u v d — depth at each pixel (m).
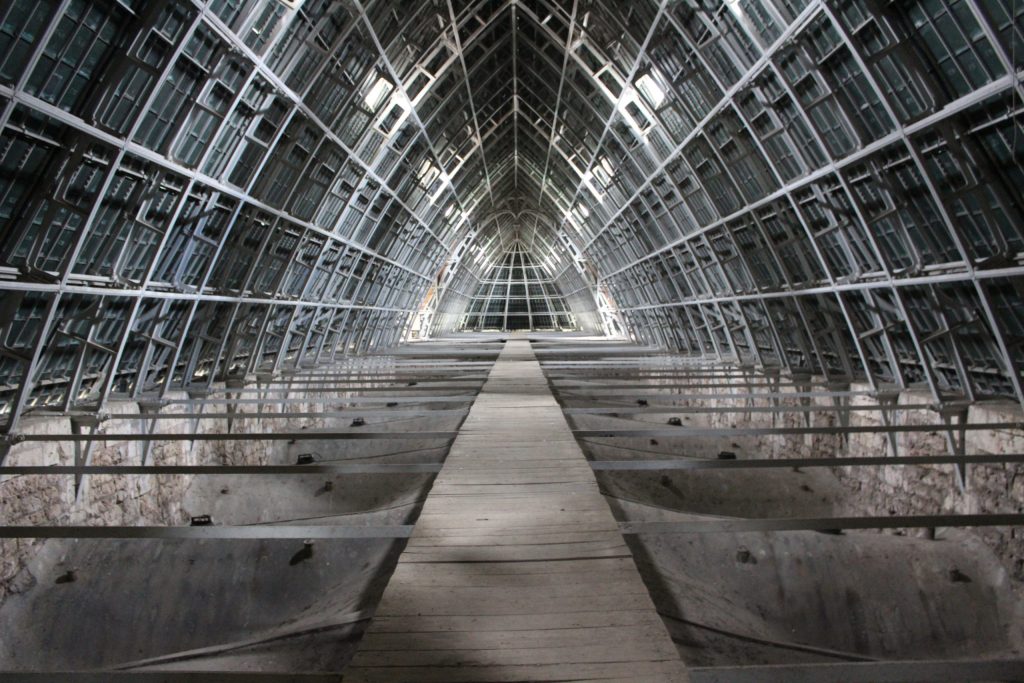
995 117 7.04
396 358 24.92
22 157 7.12
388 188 18.06
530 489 6.79
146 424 10.98
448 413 11.30
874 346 12.84
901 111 8.00
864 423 12.20
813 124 9.61
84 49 7.02
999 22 6.42
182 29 7.80
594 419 15.12
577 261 39.72
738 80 11.30
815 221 12.05
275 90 10.33
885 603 7.82
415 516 8.02
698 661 4.78
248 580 8.29
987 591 8.15
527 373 19.08
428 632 3.91
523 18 16.42
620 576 4.68
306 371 18.16
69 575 8.43
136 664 6.27
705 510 11.59
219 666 5.32
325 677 3.41
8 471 6.39
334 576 8.12
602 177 21.59
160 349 12.14
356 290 21.30
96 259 8.97
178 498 11.81
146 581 8.40
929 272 9.36
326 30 11.01
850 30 7.91
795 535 8.59
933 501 10.23
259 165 11.24
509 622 4.03
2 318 7.68
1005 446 8.69
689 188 15.71
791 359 16.61
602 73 15.85
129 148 8.02
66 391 9.47
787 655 5.53
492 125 22.92
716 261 16.23
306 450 14.70
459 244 36.38
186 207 10.50
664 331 26.73
